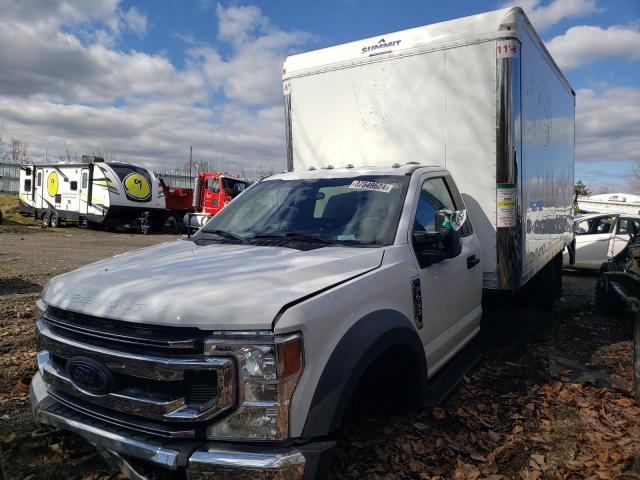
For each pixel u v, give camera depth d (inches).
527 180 199.3
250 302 93.2
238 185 943.0
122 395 95.2
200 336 91.4
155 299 95.7
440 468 127.4
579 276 502.6
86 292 104.9
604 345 236.2
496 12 180.5
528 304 288.4
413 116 198.7
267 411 88.7
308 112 225.3
